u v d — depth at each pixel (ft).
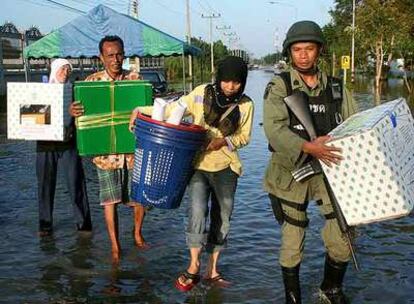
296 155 11.33
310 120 11.65
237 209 21.67
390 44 105.19
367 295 13.16
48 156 18.13
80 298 13.28
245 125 14.11
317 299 12.92
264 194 24.27
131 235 18.26
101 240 17.72
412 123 11.89
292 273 12.41
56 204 22.52
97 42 39.93
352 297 13.05
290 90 11.84
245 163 32.71
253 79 204.44
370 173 10.73
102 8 39.93
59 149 17.97
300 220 12.36
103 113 15.58
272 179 12.44
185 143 12.99
